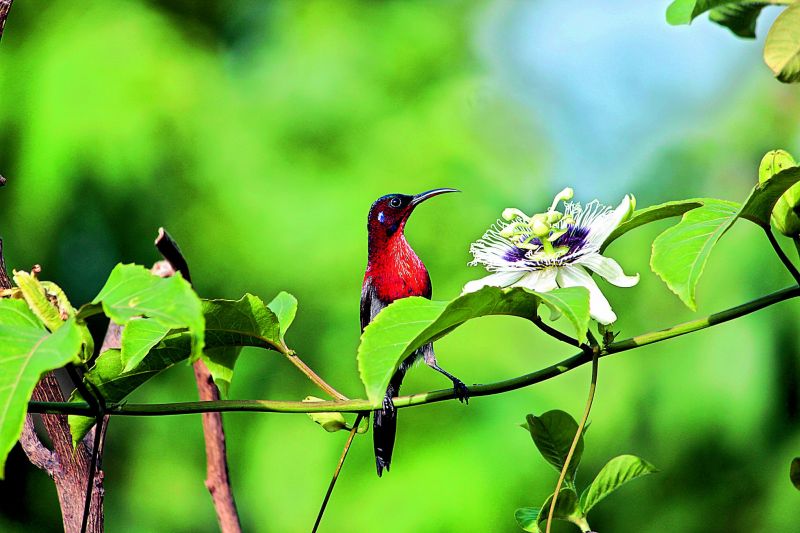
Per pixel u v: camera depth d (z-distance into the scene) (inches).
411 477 427.5
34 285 106.6
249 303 139.1
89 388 135.1
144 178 463.2
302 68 490.9
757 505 437.4
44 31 479.8
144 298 97.4
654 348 439.8
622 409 436.1
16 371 94.7
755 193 117.3
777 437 431.8
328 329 455.8
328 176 471.5
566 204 138.3
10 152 468.8
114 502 486.3
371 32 505.0
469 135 490.3
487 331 445.4
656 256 120.5
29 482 498.9
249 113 485.7
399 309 112.5
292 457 455.2
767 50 120.3
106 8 485.1
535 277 133.7
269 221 464.8
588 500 140.2
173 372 489.1
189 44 501.0
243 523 466.0
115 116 460.1
